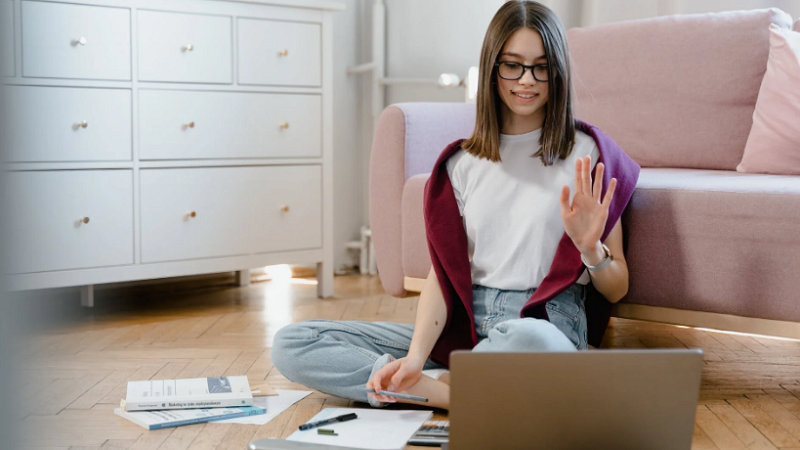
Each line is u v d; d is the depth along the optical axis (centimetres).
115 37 235
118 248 241
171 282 298
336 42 327
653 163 225
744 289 154
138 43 239
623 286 152
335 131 329
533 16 145
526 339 125
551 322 143
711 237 157
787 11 239
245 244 263
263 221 267
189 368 187
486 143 153
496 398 100
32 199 225
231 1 253
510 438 101
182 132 249
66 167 230
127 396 150
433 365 157
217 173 256
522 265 147
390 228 217
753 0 242
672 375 101
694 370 101
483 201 151
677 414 102
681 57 222
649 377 100
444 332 152
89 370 185
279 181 269
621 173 154
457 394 100
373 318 246
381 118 215
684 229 160
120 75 237
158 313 253
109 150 237
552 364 99
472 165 156
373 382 135
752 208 151
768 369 186
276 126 267
